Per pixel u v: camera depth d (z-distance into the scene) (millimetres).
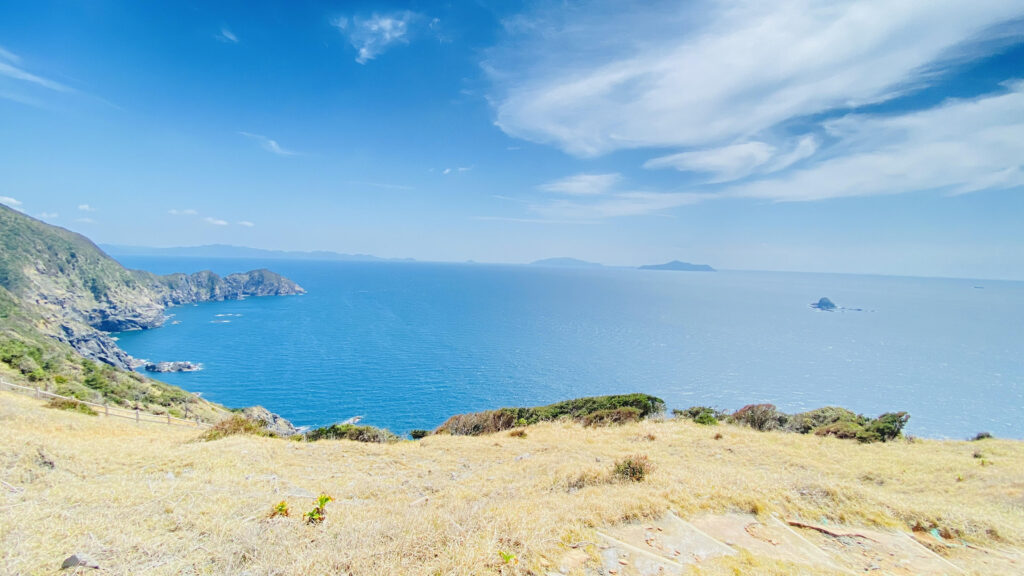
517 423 30938
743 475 12695
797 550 7781
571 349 168250
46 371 47344
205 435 21484
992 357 172375
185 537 7375
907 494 13867
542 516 8148
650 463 12766
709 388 120000
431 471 16172
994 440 22219
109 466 13141
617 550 7070
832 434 23844
